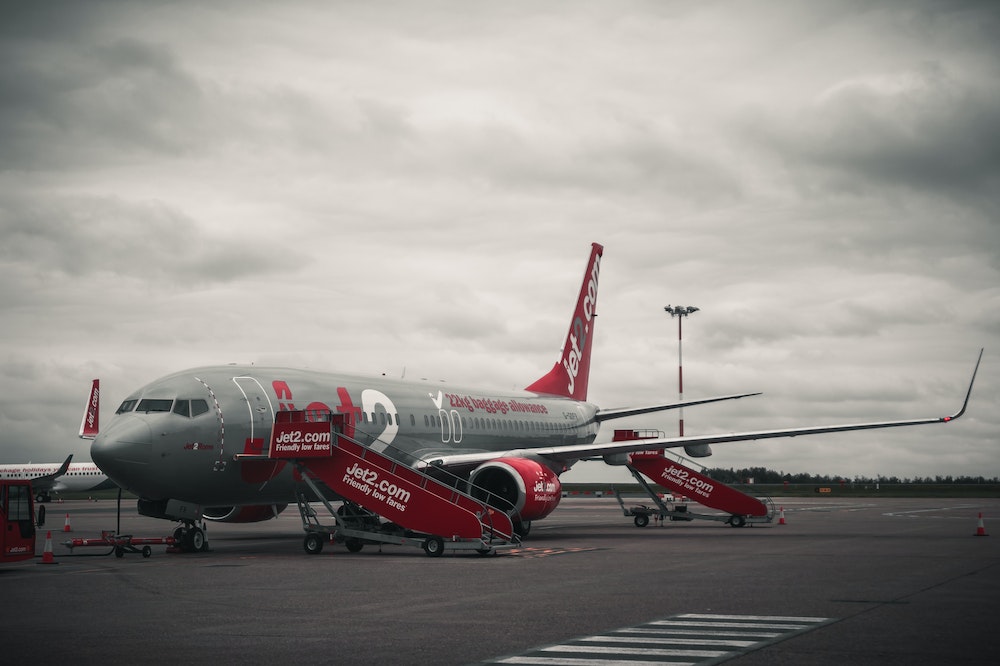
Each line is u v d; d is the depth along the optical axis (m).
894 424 31.11
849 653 10.65
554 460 33.91
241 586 17.44
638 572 19.66
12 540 20.88
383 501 24.83
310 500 29.48
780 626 12.50
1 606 14.90
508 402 41.38
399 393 33.75
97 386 90.62
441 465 31.44
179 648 11.20
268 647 11.22
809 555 23.75
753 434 32.22
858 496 97.19
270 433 27.27
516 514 28.84
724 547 26.94
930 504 70.06
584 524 43.44
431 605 14.67
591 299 50.81
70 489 86.69
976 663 10.12
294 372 29.95
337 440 25.86
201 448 25.45
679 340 71.81
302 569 20.70
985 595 15.56
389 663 10.27
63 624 13.03
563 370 48.53
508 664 10.19
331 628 12.54
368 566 21.36
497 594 16.02
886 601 14.86
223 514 30.16
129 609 14.45
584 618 13.27
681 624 12.72
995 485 141.12
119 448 24.17
